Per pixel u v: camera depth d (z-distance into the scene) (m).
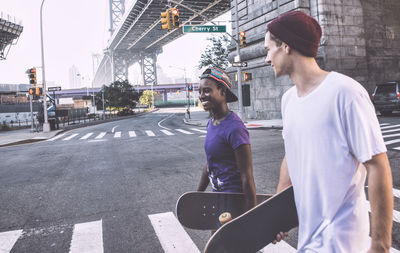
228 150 1.96
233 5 27.17
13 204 5.20
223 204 1.79
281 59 1.28
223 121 1.98
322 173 1.19
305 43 1.20
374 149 1.08
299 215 1.32
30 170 8.41
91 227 3.99
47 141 17.45
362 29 21.14
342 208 1.18
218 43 29.34
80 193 5.71
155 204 4.84
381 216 1.06
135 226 3.96
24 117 47.31
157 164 8.30
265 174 6.40
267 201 1.38
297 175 1.31
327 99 1.17
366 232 1.20
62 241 3.60
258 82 24.09
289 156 1.36
